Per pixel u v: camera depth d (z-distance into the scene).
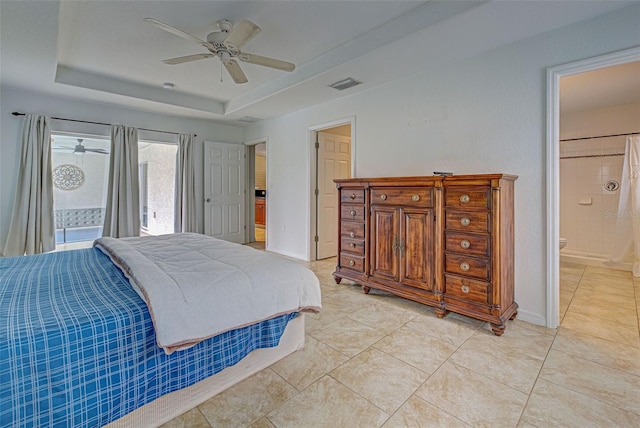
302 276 1.86
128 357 1.21
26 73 3.24
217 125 5.70
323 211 4.91
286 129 5.04
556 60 2.34
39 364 1.02
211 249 2.16
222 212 5.66
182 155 5.18
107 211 4.43
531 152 2.48
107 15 2.44
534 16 2.16
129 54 3.14
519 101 2.53
